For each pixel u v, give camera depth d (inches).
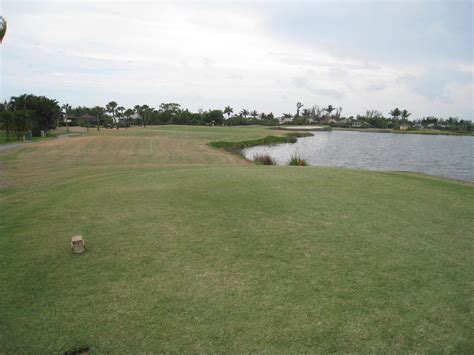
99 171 631.2
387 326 139.6
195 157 1051.3
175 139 1761.8
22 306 157.3
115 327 140.5
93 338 134.2
